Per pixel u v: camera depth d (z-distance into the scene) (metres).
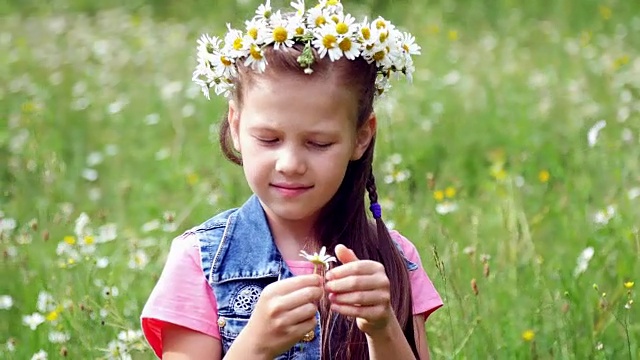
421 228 5.14
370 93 2.82
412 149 7.06
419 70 9.48
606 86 8.55
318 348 2.89
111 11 13.79
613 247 4.89
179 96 8.81
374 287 2.60
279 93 2.68
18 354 4.16
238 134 2.89
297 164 2.68
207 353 2.86
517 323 4.24
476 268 4.45
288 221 2.94
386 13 12.13
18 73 9.85
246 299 2.88
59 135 7.82
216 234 2.95
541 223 5.45
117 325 3.86
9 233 5.36
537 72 9.46
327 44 2.70
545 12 12.70
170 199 6.31
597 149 6.55
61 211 5.76
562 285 4.43
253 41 2.71
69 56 10.66
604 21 12.09
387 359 2.71
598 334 4.11
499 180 6.24
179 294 2.88
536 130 7.51
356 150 2.90
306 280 2.59
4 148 7.38
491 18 12.56
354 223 2.95
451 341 4.04
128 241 5.20
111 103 8.80
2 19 13.28
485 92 8.67
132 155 7.46
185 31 12.18
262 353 2.61
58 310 4.14
